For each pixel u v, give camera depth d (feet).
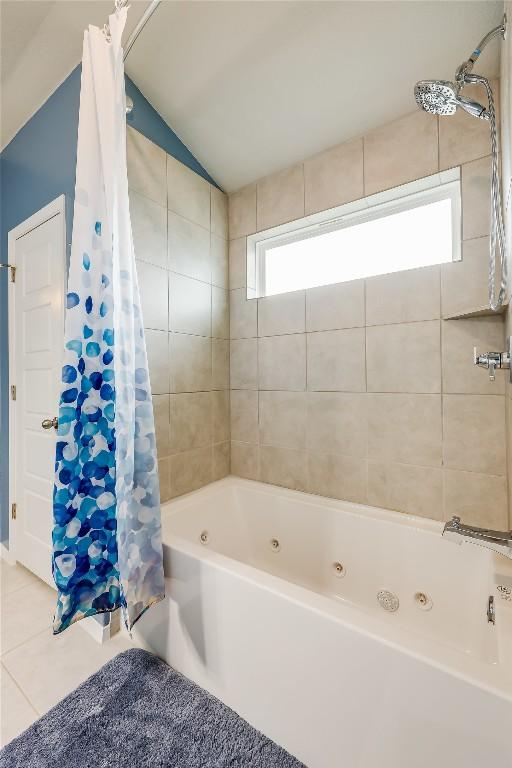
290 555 5.60
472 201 4.44
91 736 3.24
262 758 3.05
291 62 4.59
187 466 5.89
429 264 5.15
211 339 6.40
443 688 2.34
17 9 4.40
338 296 5.55
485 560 3.94
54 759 3.05
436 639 4.20
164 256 5.49
